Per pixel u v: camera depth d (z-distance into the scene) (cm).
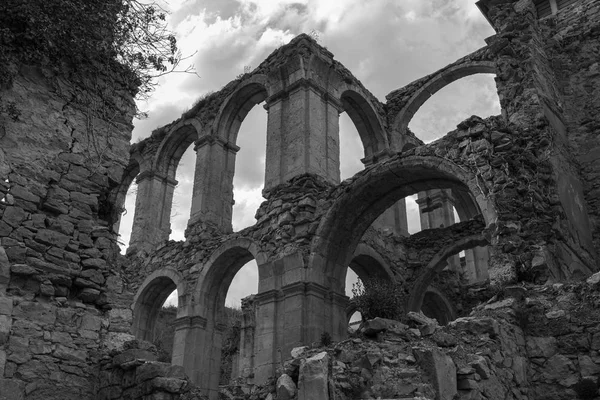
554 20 2023
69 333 1157
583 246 1566
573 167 1716
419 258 2402
